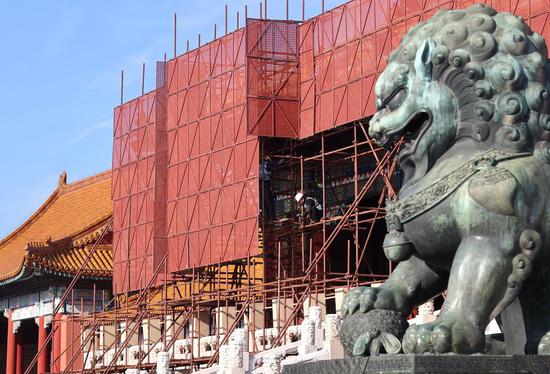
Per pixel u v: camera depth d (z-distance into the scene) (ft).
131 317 174.09
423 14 130.21
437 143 30.48
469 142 30.27
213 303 160.04
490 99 29.99
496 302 28.84
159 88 169.78
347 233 162.91
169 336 160.97
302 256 146.72
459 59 30.12
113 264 181.98
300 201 147.23
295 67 149.18
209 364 135.85
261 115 147.43
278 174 163.43
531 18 117.50
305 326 92.02
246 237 148.25
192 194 159.63
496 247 28.91
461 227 29.32
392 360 27.53
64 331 187.52
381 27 135.64
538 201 29.17
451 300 28.84
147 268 172.55
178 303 161.07
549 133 30.01
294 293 137.39
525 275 28.99
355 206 132.57
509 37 30.35
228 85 154.92
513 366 27.53
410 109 30.76
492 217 28.86
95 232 197.98
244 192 149.59
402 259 30.63
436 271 30.89
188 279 166.71
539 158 29.76
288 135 147.64
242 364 93.45
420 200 29.99
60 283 197.57
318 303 132.36
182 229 160.86
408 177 31.53
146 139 176.65
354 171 148.97
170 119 166.81
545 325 30.30
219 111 156.04
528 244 28.91
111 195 191.72
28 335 231.71
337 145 155.33
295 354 96.78
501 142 29.73
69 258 194.18
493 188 28.76
